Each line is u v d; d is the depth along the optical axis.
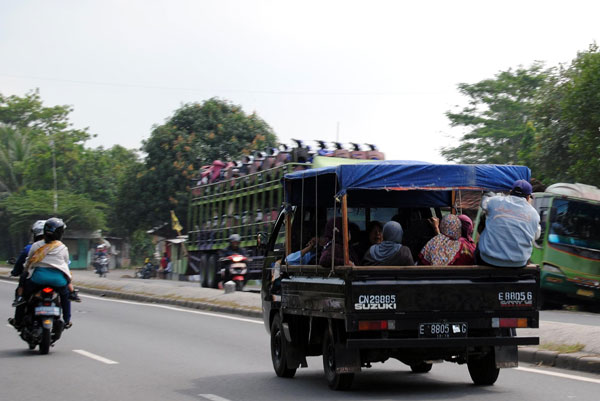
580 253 23.45
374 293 8.90
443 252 9.58
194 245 34.97
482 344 9.08
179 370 11.81
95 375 11.30
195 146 56.25
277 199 26.25
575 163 32.12
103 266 50.00
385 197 11.77
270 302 11.72
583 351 11.80
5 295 29.42
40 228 13.68
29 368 11.95
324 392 9.74
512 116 56.78
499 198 9.45
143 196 56.53
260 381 10.80
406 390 9.80
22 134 81.44
